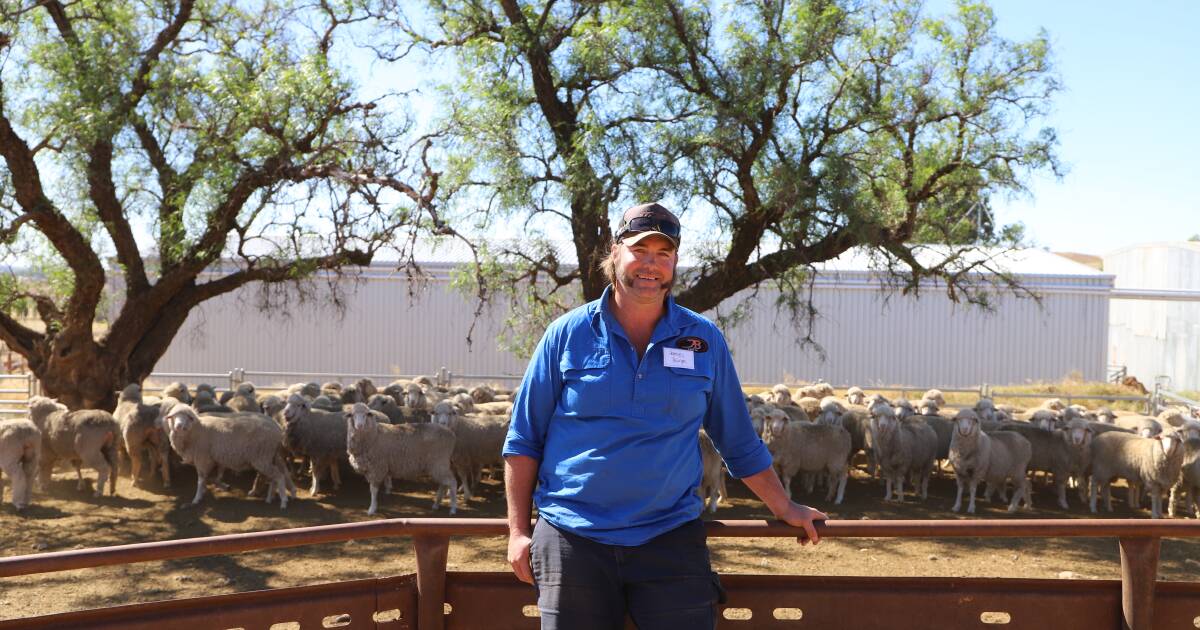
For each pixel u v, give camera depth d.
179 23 16.06
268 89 14.57
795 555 10.31
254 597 3.47
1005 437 12.70
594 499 3.12
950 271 15.79
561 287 16.73
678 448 3.18
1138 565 3.62
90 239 17.11
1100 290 30.30
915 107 13.94
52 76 14.80
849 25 13.53
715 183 13.51
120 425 13.90
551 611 3.08
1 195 14.80
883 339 30.56
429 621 3.60
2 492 12.16
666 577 3.11
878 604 3.64
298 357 30.08
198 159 15.30
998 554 10.45
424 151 14.78
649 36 13.51
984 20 13.87
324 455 13.01
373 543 10.54
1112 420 16.86
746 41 13.56
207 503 12.37
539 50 14.38
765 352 30.73
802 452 12.80
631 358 3.14
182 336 30.00
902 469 13.23
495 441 12.81
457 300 30.05
